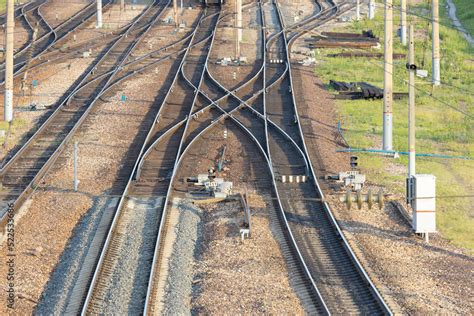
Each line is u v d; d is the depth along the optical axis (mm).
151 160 66438
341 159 68375
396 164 68375
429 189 49844
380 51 123312
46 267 44938
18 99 87562
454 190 61188
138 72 101875
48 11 158000
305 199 54906
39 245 47938
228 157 67750
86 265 44344
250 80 98500
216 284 41625
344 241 47281
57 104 84312
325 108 88250
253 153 68688
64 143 69500
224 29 139625
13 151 67812
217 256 45938
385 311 37719
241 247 47000
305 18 154250
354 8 168125
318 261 45406
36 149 68688
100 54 113938
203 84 97000
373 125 81938
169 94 89812
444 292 41156
